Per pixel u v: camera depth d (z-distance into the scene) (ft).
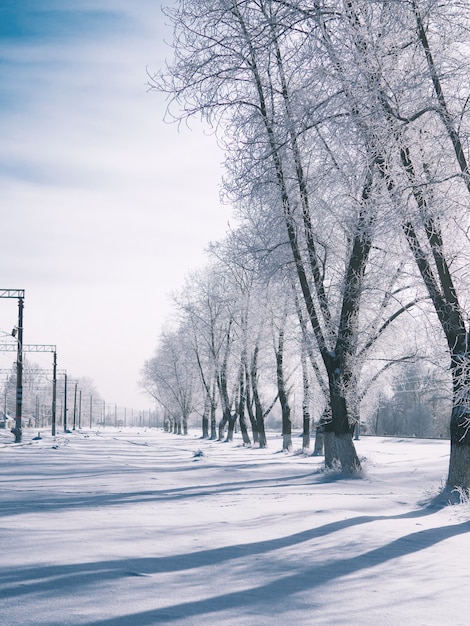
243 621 16.65
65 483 59.41
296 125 53.36
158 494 51.37
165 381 318.45
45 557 23.12
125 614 16.55
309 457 120.06
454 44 47.26
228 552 26.73
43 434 281.95
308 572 23.79
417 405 347.97
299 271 75.82
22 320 172.96
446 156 48.01
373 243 70.90
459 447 51.26
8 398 509.76
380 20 45.73
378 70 45.93
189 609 17.51
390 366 89.97
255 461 105.19
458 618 18.11
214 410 262.47
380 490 61.98
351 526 36.47
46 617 15.89
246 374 189.26
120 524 32.78
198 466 90.74
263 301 107.55
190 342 243.60
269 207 71.92
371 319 83.71
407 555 28.60
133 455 119.85
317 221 76.74
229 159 58.54
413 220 46.73
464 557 28.84
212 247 162.81
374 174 51.78
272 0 48.19
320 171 63.82
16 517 34.09
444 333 54.95
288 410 142.92
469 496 49.24
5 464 86.17
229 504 45.47
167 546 27.20
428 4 44.34
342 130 48.14
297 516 39.93
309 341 87.45
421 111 46.19
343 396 74.18
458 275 55.36
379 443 211.61
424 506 49.49
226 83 56.44
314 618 17.37
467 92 45.68
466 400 50.44
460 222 48.01
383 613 18.31
